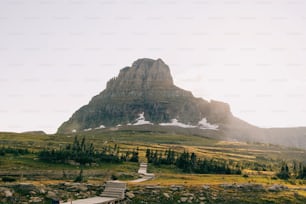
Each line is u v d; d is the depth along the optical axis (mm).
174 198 93250
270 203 98875
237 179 145250
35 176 116625
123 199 87125
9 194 79375
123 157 192250
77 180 106938
